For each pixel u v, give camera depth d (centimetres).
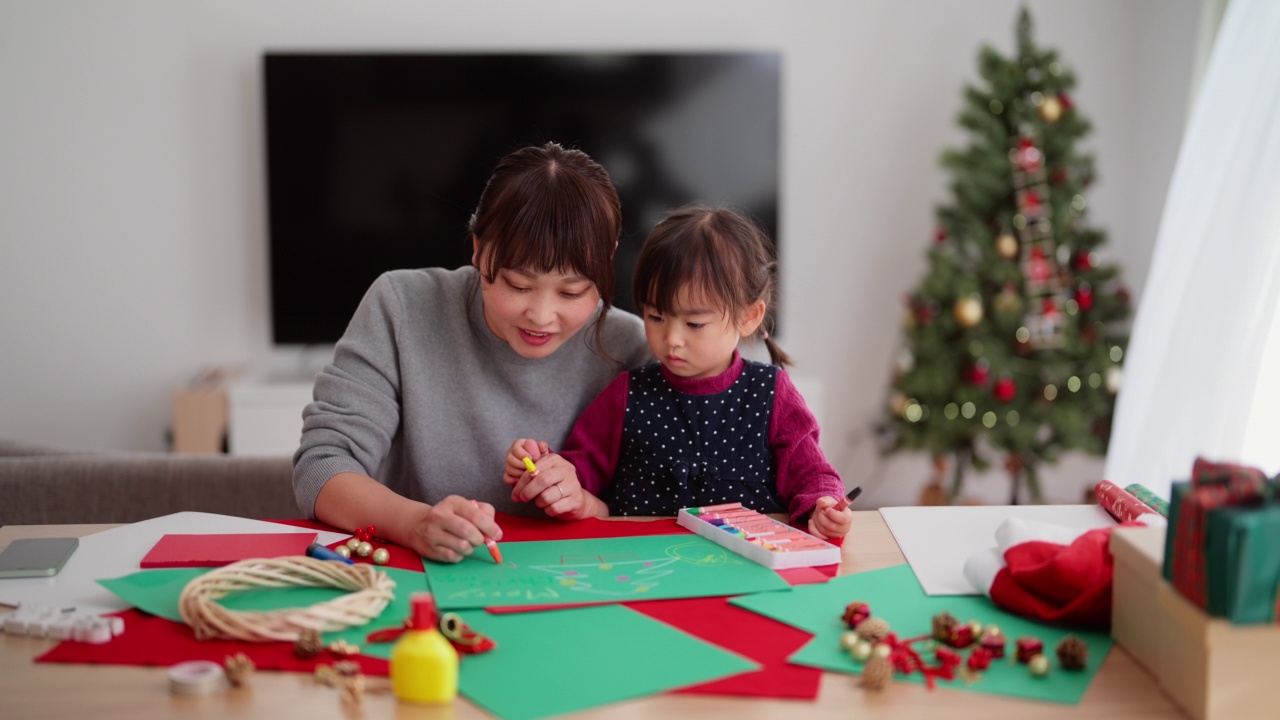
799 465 128
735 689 73
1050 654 80
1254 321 212
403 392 136
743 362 134
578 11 343
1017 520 97
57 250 337
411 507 109
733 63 340
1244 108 227
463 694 72
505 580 95
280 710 70
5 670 77
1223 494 70
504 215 114
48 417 342
